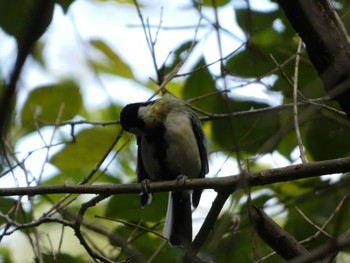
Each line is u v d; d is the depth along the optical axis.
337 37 6.60
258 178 7.43
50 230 13.12
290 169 7.40
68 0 7.91
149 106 10.44
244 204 10.59
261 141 11.27
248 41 9.49
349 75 6.52
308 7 6.49
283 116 11.10
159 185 8.09
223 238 8.45
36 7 3.27
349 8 9.22
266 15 10.82
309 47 6.64
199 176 10.80
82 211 7.77
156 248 9.98
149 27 10.06
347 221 10.52
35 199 12.11
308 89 8.86
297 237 10.55
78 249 12.98
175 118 10.38
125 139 13.48
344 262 10.07
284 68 11.12
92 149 11.58
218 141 11.51
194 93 11.59
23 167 9.18
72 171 12.71
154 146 10.36
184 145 10.30
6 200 9.86
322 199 10.77
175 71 9.09
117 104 14.48
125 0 13.18
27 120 11.80
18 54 3.32
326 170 7.31
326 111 11.46
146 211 10.28
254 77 11.16
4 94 3.34
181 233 10.07
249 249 9.52
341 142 11.41
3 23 6.76
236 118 10.91
